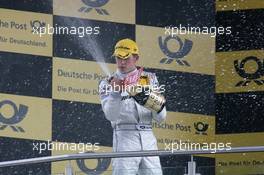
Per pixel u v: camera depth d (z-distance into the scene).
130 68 19.34
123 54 19.23
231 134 23.56
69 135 23.12
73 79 23.17
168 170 18.08
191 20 23.53
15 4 22.97
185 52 23.48
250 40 23.62
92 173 18.03
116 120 19.25
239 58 23.58
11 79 22.94
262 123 23.55
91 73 23.23
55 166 22.95
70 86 23.17
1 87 22.89
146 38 23.41
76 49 23.20
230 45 23.61
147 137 19.31
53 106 23.09
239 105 23.58
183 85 23.47
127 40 19.47
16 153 22.92
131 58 19.30
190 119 23.44
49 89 23.09
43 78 23.05
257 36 23.62
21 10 23.02
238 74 23.56
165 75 23.44
